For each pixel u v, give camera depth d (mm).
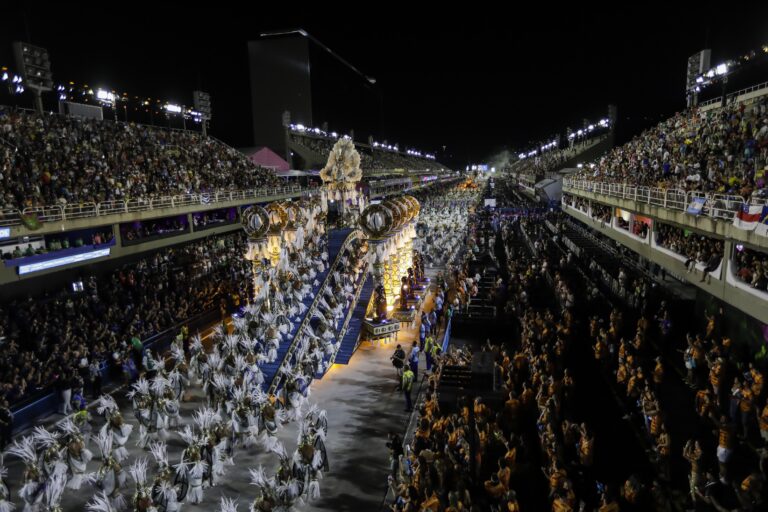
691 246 21844
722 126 29281
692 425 16000
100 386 21000
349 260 31109
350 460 16516
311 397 20781
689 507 12359
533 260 37656
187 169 42812
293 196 54000
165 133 47938
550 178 80250
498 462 14195
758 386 14727
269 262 28906
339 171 37156
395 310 29109
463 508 11734
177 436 18078
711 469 13641
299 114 87812
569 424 15180
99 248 28906
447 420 15914
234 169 50312
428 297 34594
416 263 36594
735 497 12523
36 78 36125
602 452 15344
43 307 24859
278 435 18047
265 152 62188
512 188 137000
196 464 14492
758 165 20562
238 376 18562
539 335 22641
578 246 43250
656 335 23484
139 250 32406
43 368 20500
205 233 39719
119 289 27906
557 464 13656
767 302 15422
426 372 22516
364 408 19859
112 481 14156
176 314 27641
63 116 38875
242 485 15453
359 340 26797
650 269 33062
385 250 27422
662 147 35438
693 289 26656
